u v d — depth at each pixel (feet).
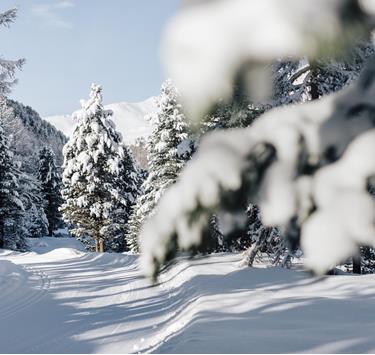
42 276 57.62
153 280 3.03
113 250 138.92
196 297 33.83
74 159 115.96
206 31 2.15
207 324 24.93
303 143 2.88
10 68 59.98
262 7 2.13
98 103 115.55
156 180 90.63
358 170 2.54
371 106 2.79
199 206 2.94
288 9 2.10
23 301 42.06
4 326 33.22
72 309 38.47
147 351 24.76
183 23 2.18
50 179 199.41
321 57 2.19
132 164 140.77
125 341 28.40
